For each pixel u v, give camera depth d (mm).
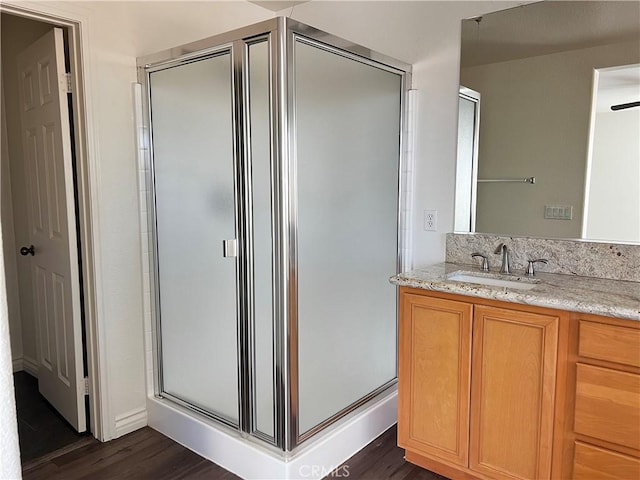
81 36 2188
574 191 2115
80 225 2348
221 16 2793
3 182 3129
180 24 2582
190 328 2369
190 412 2381
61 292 2510
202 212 2223
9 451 458
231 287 2148
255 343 2096
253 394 2125
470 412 1946
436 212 2518
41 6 2039
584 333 1646
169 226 2393
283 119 1880
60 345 2584
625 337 1567
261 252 2033
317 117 2057
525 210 2246
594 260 2070
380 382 2588
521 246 2250
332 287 2221
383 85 2404
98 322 2346
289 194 1932
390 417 2545
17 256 3209
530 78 2193
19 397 2920
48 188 2521
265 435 2105
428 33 2463
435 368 2025
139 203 2445
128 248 2422
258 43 1929
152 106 2381
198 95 2166
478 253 2375
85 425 2488
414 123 2549
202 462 2250
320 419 2201
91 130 2244
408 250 2639
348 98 2211
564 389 1717
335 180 2186
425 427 2086
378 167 2434
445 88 2436
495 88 2287
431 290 1996
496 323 1844
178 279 2393
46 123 2455
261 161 1982
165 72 2295
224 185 2119
